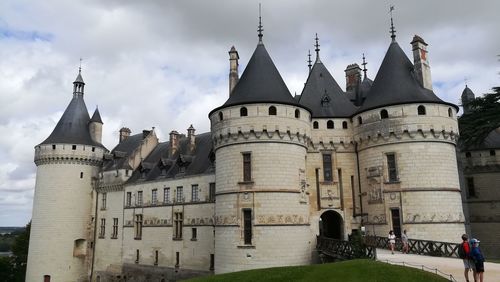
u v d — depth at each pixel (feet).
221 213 96.48
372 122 103.96
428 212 94.48
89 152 178.60
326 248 96.89
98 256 172.65
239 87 103.50
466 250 53.67
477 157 146.72
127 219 164.45
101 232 174.60
